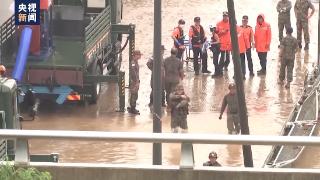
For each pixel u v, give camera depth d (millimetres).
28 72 69562
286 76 81250
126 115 70625
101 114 70688
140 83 80188
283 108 72312
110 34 77188
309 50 92250
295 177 27906
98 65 73750
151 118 69812
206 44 83375
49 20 72562
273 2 114500
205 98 75500
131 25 77125
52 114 70438
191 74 83750
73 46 73938
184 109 63531
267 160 48750
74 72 69875
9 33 71812
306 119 58219
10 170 25266
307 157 51562
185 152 27750
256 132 65125
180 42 83500
